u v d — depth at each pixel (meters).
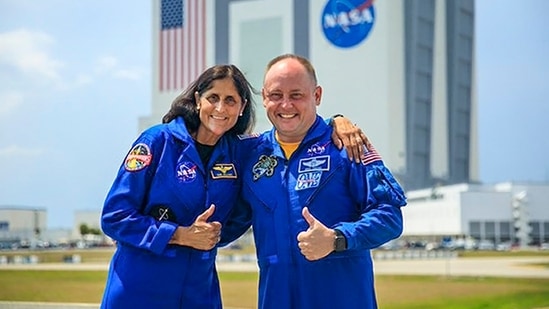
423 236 96.19
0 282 30.19
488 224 89.69
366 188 4.17
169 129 4.39
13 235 112.31
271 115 4.27
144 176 4.25
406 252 63.91
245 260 53.41
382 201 4.12
